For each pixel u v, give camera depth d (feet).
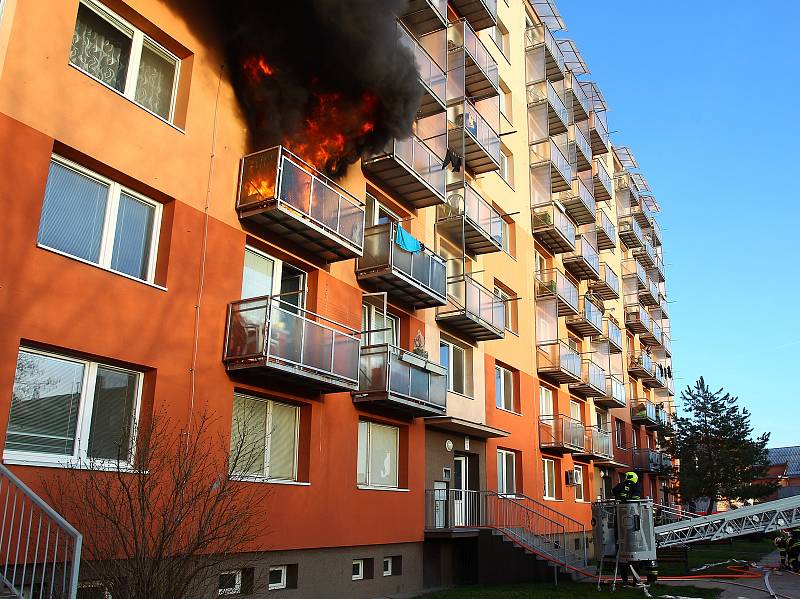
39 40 28.30
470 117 62.23
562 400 82.48
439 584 50.44
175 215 33.42
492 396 64.13
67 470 26.05
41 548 24.73
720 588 48.62
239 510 29.27
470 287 57.16
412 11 53.78
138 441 26.16
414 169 50.37
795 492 209.97
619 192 134.31
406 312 52.31
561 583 51.19
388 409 47.96
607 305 116.88
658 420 129.90
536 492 70.54
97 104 30.48
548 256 85.35
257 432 37.88
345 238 41.50
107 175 31.17
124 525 23.67
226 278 35.78
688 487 121.29
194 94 35.68
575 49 104.83
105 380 29.84
